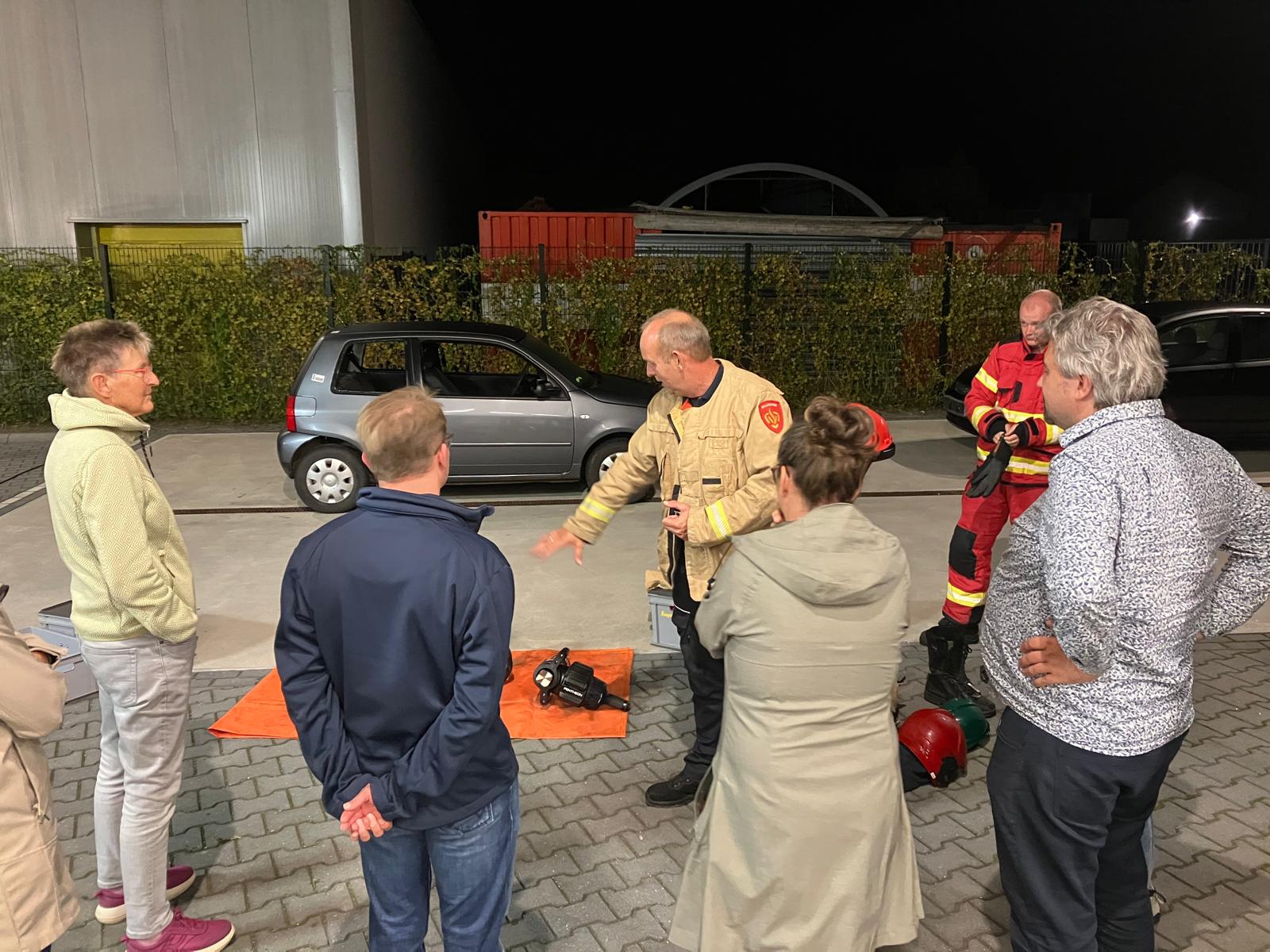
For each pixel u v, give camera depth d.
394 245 16.38
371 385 7.77
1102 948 2.38
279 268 11.62
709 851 2.16
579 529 3.54
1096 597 1.83
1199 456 2.00
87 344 2.49
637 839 3.27
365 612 1.86
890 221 14.20
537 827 3.34
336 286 11.55
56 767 3.75
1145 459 1.91
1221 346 8.57
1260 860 3.11
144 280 11.48
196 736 4.00
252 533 7.06
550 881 3.05
